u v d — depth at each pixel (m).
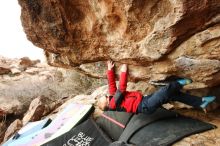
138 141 4.11
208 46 3.38
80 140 4.72
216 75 3.79
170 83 4.04
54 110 7.88
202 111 4.79
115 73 4.57
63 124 5.70
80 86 10.84
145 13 3.30
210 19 3.15
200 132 4.04
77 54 4.40
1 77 12.10
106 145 4.52
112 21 3.65
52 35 4.26
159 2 3.17
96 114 5.85
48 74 12.27
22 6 4.18
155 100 4.02
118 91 4.27
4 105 9.52
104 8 3.53
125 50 3.86
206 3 2.96
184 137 3.95
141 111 4.16
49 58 5.20
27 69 13.57
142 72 4.26
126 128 4.55
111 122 5.01
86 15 3.86
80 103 6.59
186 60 3.66
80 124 5.08
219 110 4.75
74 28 4.04
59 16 3.96
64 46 4.36
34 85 11.10
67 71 11.83
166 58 3.75
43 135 5.57
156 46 3.54
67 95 10.36
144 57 3.80
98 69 4.73
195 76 3.91
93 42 4.10
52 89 10.84
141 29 3.50
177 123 4.32
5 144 6.10
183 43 3.48
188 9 3.01
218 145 3.68
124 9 3.34
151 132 4.19
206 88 4.54
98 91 7.29
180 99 4.25
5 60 14.99
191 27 3.25
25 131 6.32
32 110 8.05
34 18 4.21
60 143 4.73
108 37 3.90
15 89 10.72
